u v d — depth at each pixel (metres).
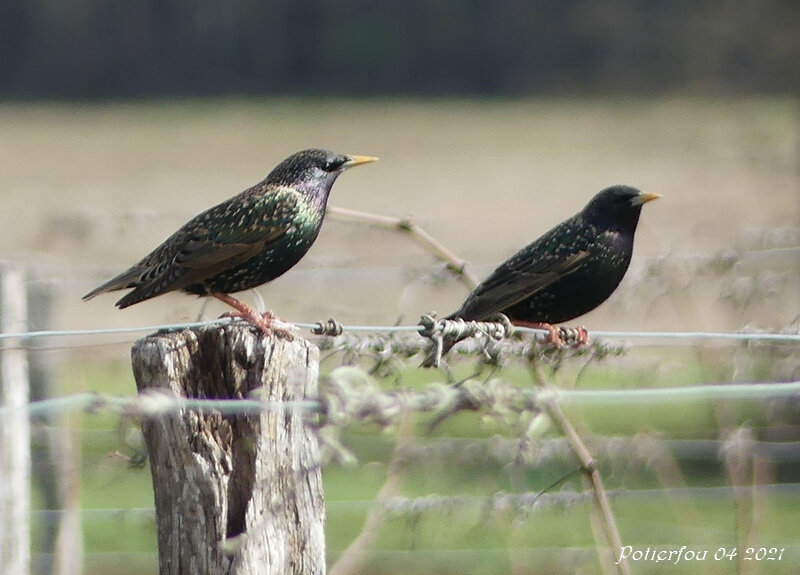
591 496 9.80
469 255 18.88
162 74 63.97
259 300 9.31
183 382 6.46
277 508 6.31
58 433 10.14
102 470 10.91
